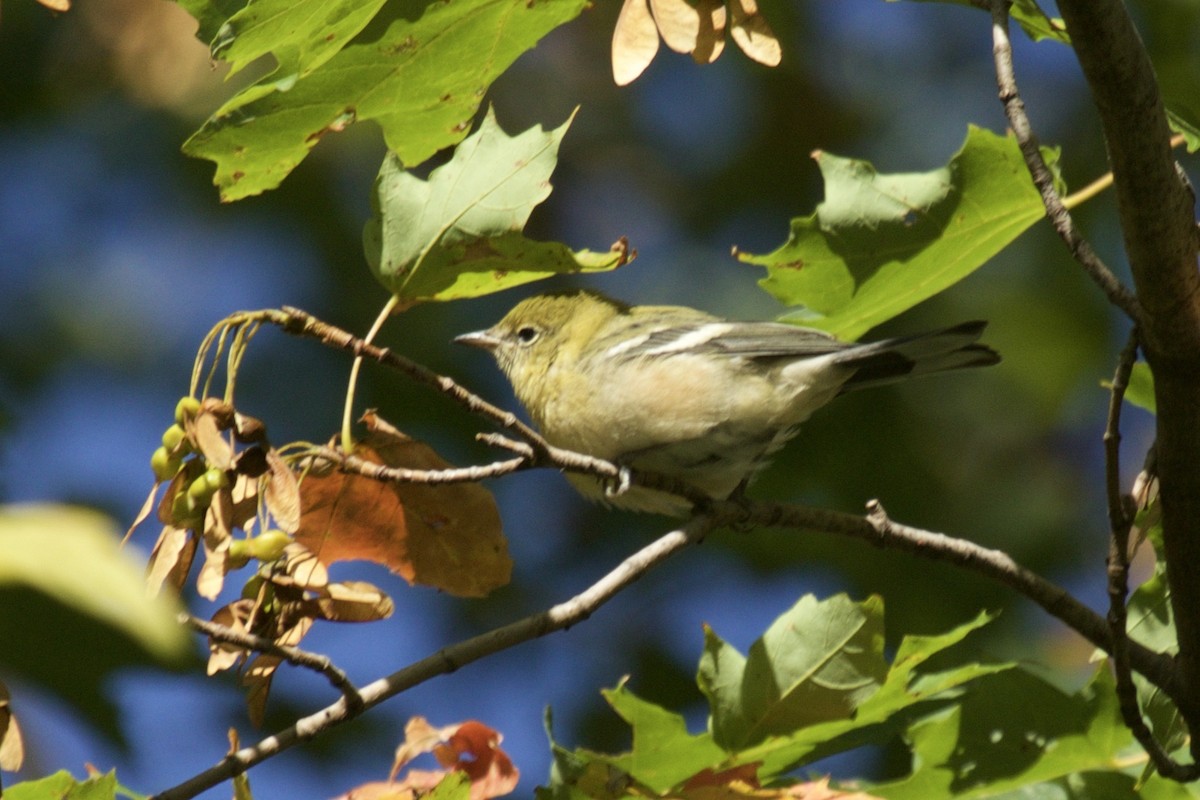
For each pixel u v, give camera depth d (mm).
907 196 8469
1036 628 15258
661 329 11031
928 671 13406
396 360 7387
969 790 8172
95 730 3312
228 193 7641
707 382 10516
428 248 7656
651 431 10617
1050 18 8031
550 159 7605
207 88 17703
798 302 8750
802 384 10523
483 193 7641
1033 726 8227
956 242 8617
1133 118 6559
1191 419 7176
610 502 11078
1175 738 8055
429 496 7832
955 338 10148
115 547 3248
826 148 18547
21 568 3051
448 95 7566
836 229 8500
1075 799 8133
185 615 6508
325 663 6617
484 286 7977
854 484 16141
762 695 7559
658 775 7570
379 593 7000
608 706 15953
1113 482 7227
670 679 15961
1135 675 8227
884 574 15570
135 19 17594
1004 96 7445
